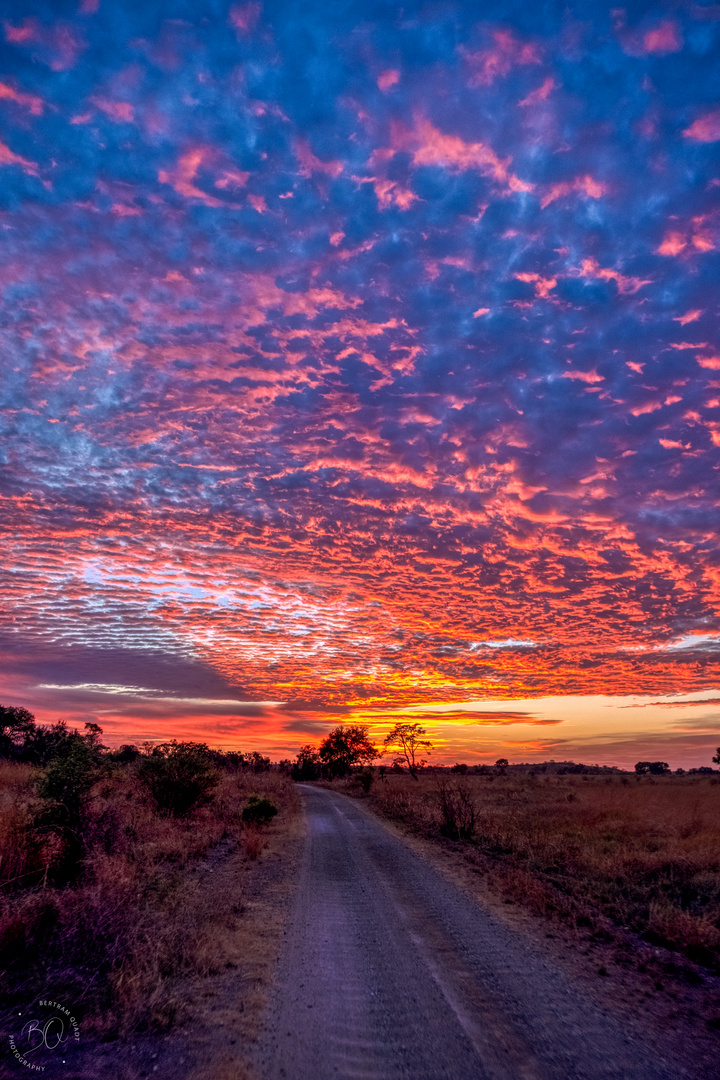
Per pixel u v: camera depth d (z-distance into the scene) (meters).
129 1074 3.80
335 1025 4.55
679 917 7.00
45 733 30.67
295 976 5.57
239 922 7.28
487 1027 4.54
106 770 10.15
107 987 4.96
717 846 12.45
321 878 10.26
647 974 5.70
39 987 5.00
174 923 6.54
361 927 7.28
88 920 5.92
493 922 7.54
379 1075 3.83
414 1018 4.69
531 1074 3.84
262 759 60.78
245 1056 4.05
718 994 5.26
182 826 14.09
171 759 15.88
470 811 16.05
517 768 112.81
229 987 5.27
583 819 17.56
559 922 7.51
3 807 9.48
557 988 5.34
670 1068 3.93
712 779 51.12
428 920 7.62
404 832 16.92
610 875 10.12
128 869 8.24
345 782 54.12
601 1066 3.96
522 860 11.81
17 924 5.74
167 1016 4.57
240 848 13.09
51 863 7.54
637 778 57.03
